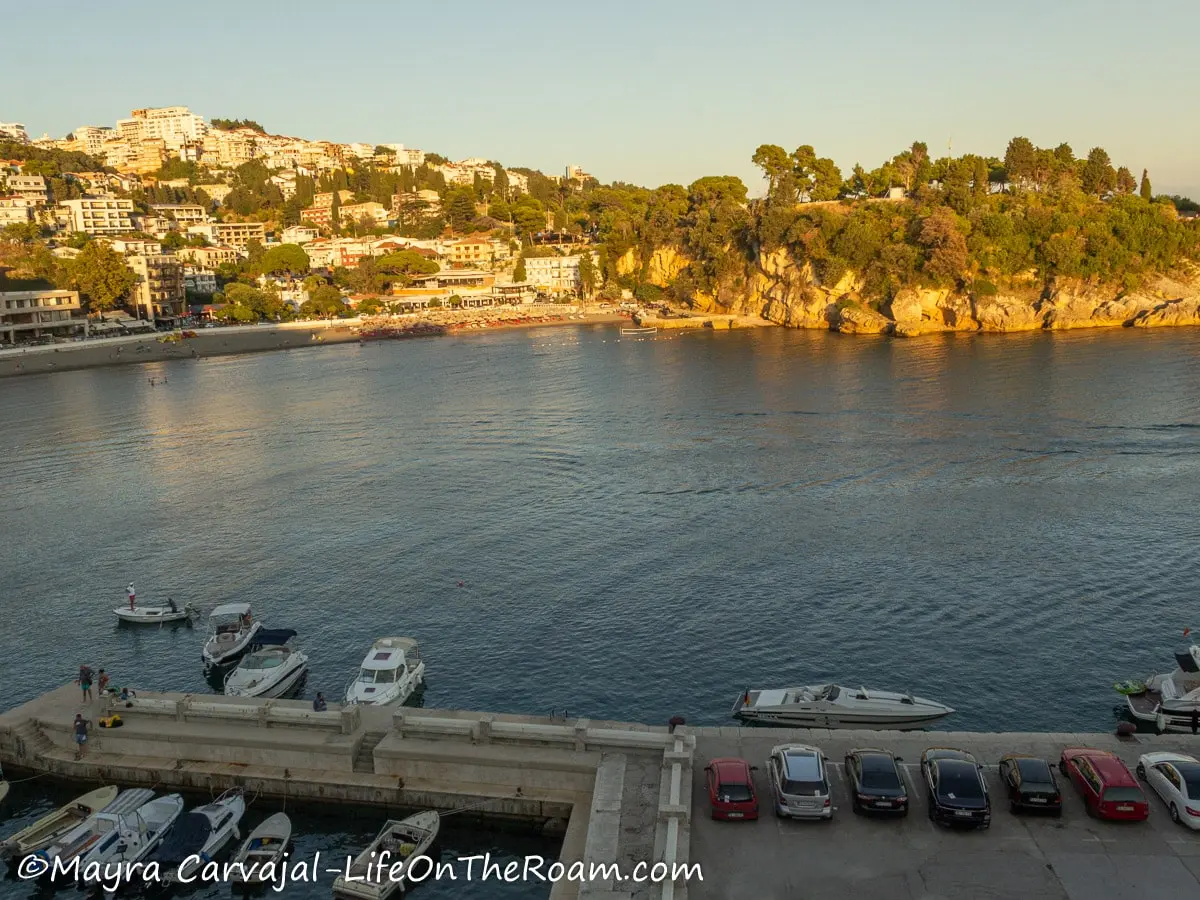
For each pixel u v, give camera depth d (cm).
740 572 6875
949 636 5769
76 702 4684
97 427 13050
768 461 10088
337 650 5884
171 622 6419
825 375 15788
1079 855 3116
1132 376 14012
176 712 4438
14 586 7112
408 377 17550
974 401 12719
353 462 10744
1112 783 3300
